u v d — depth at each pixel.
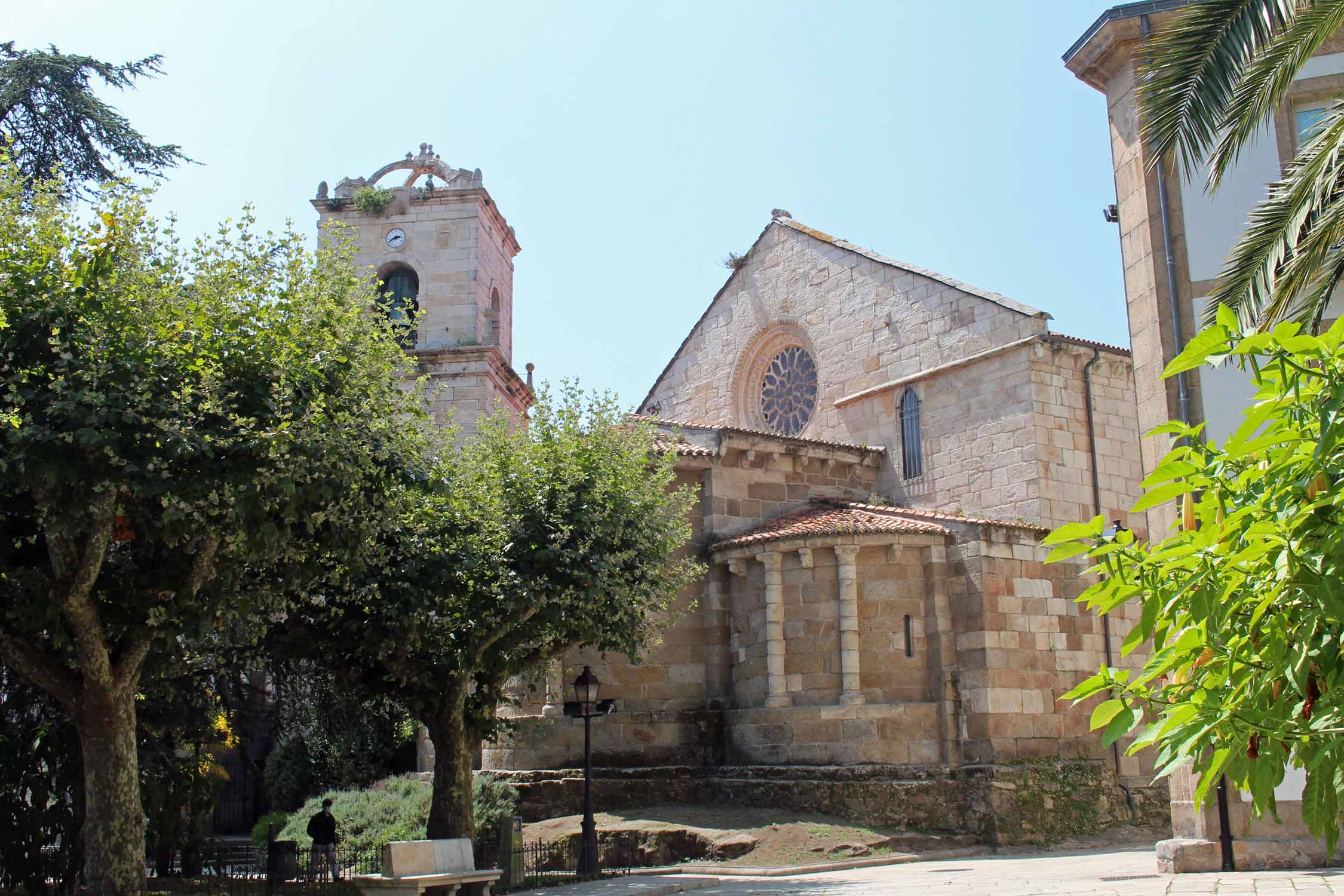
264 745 39.66
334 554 17.34
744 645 29.03
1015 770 25.92
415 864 16.36
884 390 35.81
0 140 23.39
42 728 19.41
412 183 36.66
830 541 27.84
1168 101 12.84
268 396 15.33
